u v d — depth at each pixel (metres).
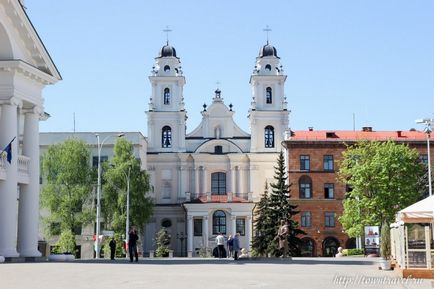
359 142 79.81
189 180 107.81
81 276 20.86
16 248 39.00
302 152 94.94
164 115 108.69
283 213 82.75
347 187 93.69
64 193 79.12
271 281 20.05
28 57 39.22
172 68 109.81
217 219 101.62
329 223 93.00
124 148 83.69
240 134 109.94
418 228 28.75
